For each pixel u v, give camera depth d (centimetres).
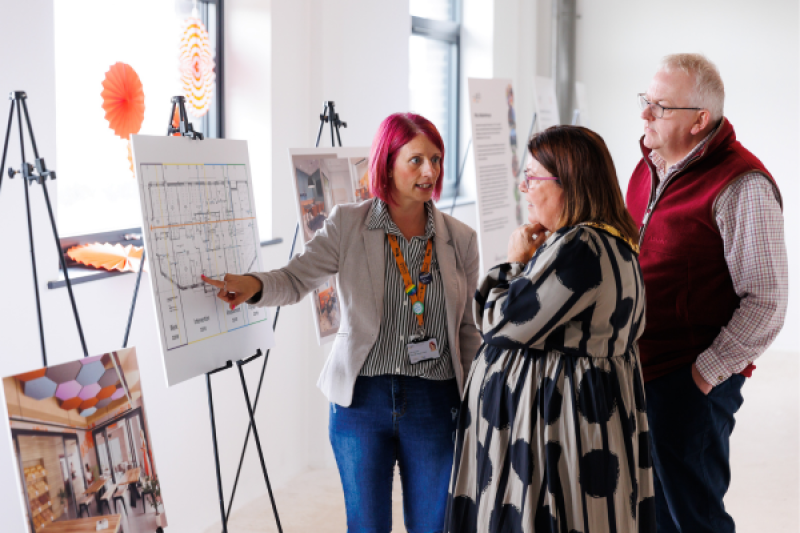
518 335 155
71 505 147
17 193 190
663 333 198
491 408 162
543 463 155
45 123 196
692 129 192
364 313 179
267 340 203
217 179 187
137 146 161
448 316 182
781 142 559
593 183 157
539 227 173
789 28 549
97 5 254
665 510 207
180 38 250
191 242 174
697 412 194
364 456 180
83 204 252
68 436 149
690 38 586
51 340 204
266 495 307
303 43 315
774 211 181
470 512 169
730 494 314
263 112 297
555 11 611
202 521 274
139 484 164
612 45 617
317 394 335
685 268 194
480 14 537
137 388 169
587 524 151
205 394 271
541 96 491
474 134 361
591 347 153
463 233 190
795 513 296
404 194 180
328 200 238
